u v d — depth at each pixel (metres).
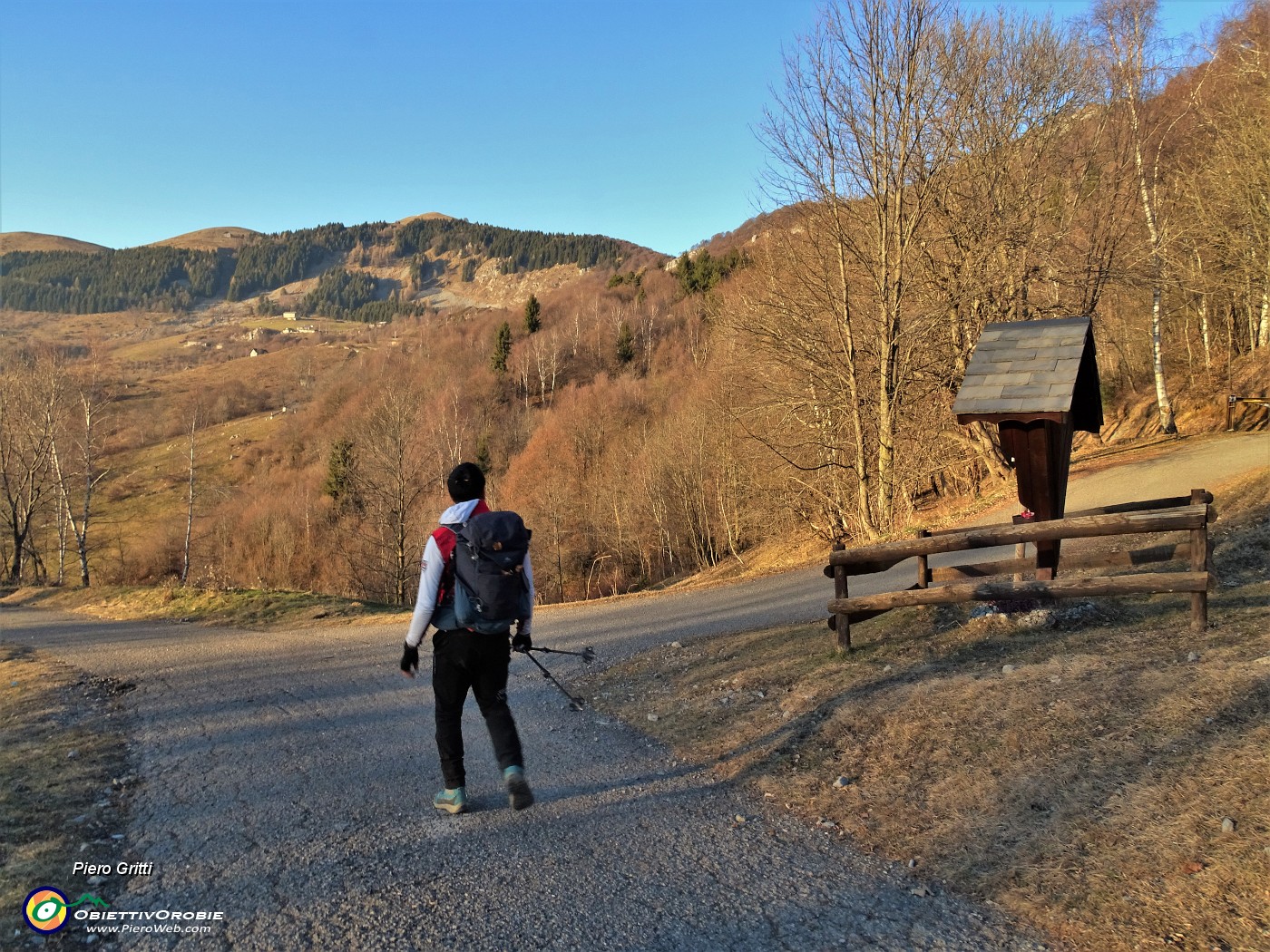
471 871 3.70
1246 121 27.27
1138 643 5.86
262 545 52.31
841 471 25.00
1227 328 33.34
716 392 33.53
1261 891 3.00
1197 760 3.96
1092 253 21.47
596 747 5.61
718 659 7.82
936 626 7.46
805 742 5.12
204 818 4.46
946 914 3.22
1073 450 28.33
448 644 4.31
